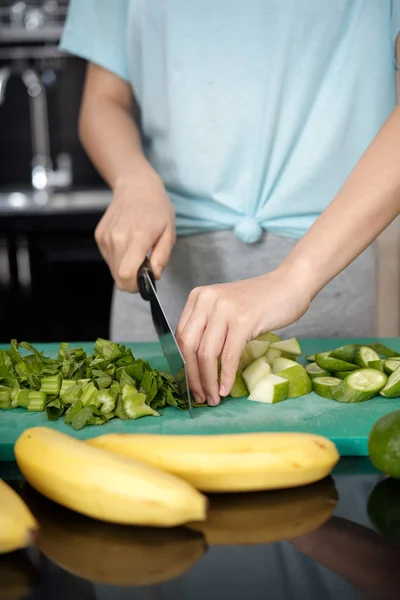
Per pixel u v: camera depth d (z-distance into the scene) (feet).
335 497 2.54
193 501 2.16
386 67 4.82
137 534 2.30
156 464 2.40
